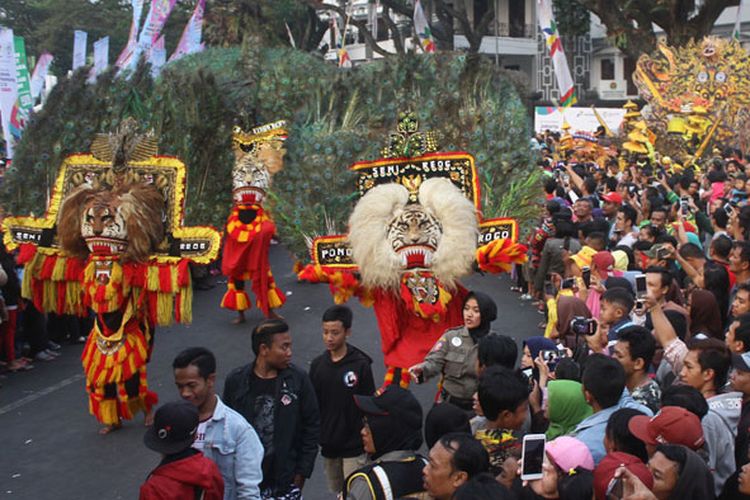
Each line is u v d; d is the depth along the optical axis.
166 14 21.20
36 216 8.07
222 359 10.31
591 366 4.71
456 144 8.77
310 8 40.16
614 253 8.75
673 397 4.60
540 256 11.81
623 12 31.48
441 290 8.15
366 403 4.07
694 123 25.22
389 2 38.97
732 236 10.12
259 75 12.68
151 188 7.92
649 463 3.77
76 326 11.27
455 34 45.50
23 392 9.34
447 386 6.65
